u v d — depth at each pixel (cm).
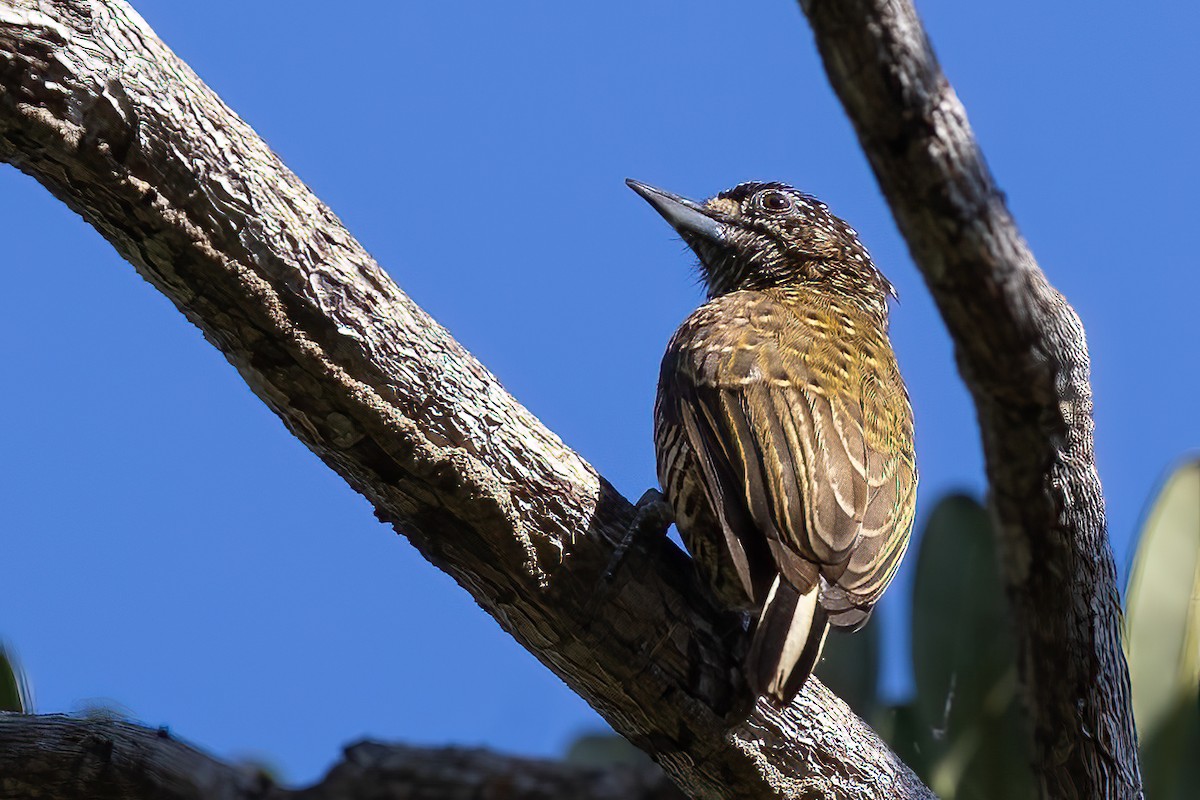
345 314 948
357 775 1350
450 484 980
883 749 1112
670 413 1170
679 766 1072
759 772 1059
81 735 1158
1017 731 1197
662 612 1031
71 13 889
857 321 1301
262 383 966
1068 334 801
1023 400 784
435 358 976
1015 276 735
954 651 1223
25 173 928
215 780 1220
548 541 1004
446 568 1031
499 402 1002
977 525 1245
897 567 1113
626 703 1045
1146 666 1145
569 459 1027
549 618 1020
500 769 1363
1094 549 883
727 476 1102
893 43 686
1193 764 1132
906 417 1214
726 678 1040
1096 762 931
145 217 915
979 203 717
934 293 749
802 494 1070
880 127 705
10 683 1216
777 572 1042
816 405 1141
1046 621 899
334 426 967
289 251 937
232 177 926
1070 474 846
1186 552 1157
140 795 1163
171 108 909
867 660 1267
